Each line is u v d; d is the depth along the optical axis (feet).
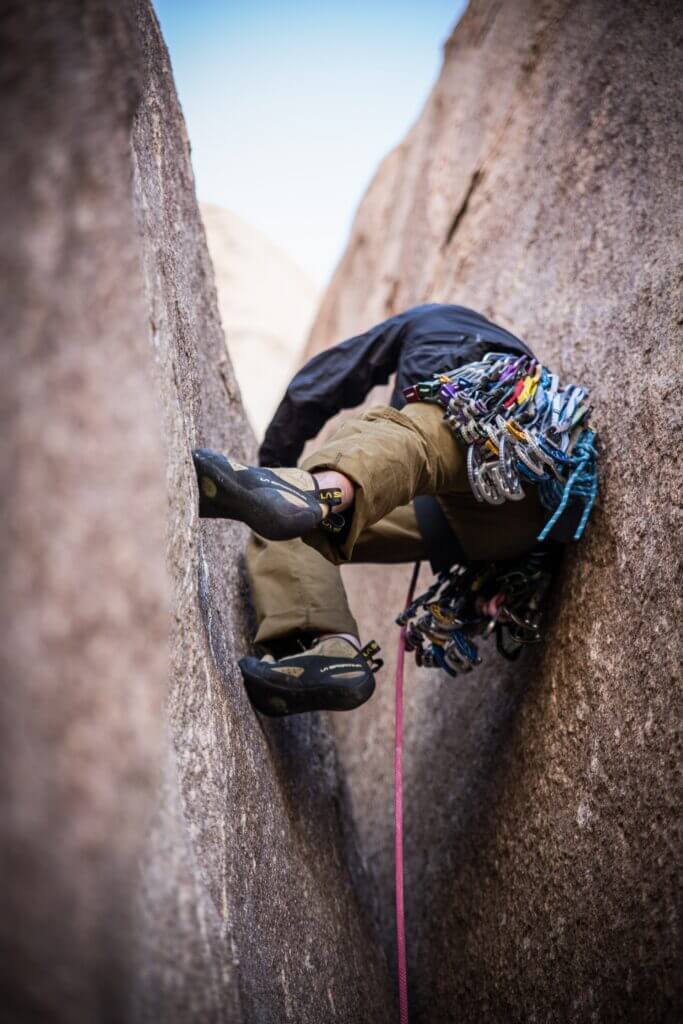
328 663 6.02
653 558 5.47
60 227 2.68
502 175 10.87
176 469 4.42
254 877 5.09
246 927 4.66
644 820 4.97
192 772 4.30
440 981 7.04
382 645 10.68
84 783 2.40
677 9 7.72
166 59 7.06
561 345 7.73
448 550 6.51
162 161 6.02
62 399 2.59
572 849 5.58
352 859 7.91
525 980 5.75
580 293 7.74
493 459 5.68
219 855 4.42
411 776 8.99
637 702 5.29
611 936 5.00
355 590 12.34
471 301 10.46
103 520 2.65
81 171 2.84
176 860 3.52
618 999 4.80
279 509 4.74
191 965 3.32
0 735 2.21
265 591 6.51
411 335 6.78
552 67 10.27
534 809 6.13
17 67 2.66
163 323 4.43
